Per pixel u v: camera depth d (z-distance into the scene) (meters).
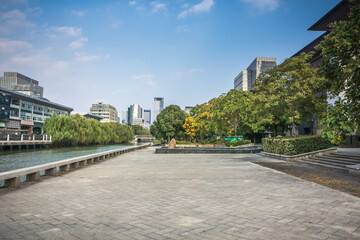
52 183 8.33
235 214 4.67
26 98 78.12
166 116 58.53
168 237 3.55
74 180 8.97
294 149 16.06
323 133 6.07
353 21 7.89
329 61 8.30
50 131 57.25
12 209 5.11
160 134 63.88
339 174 9.94
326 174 9.96
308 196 6.16
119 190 7.10
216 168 12.51
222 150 26.22
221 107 36.91
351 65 6.92
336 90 7.99
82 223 4.20
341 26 8.32
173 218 4.45
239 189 7.12
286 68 20.97
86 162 14.72
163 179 9.11
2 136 45.66
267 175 9.89
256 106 24.06
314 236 3.54
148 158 19.97
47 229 3.91
